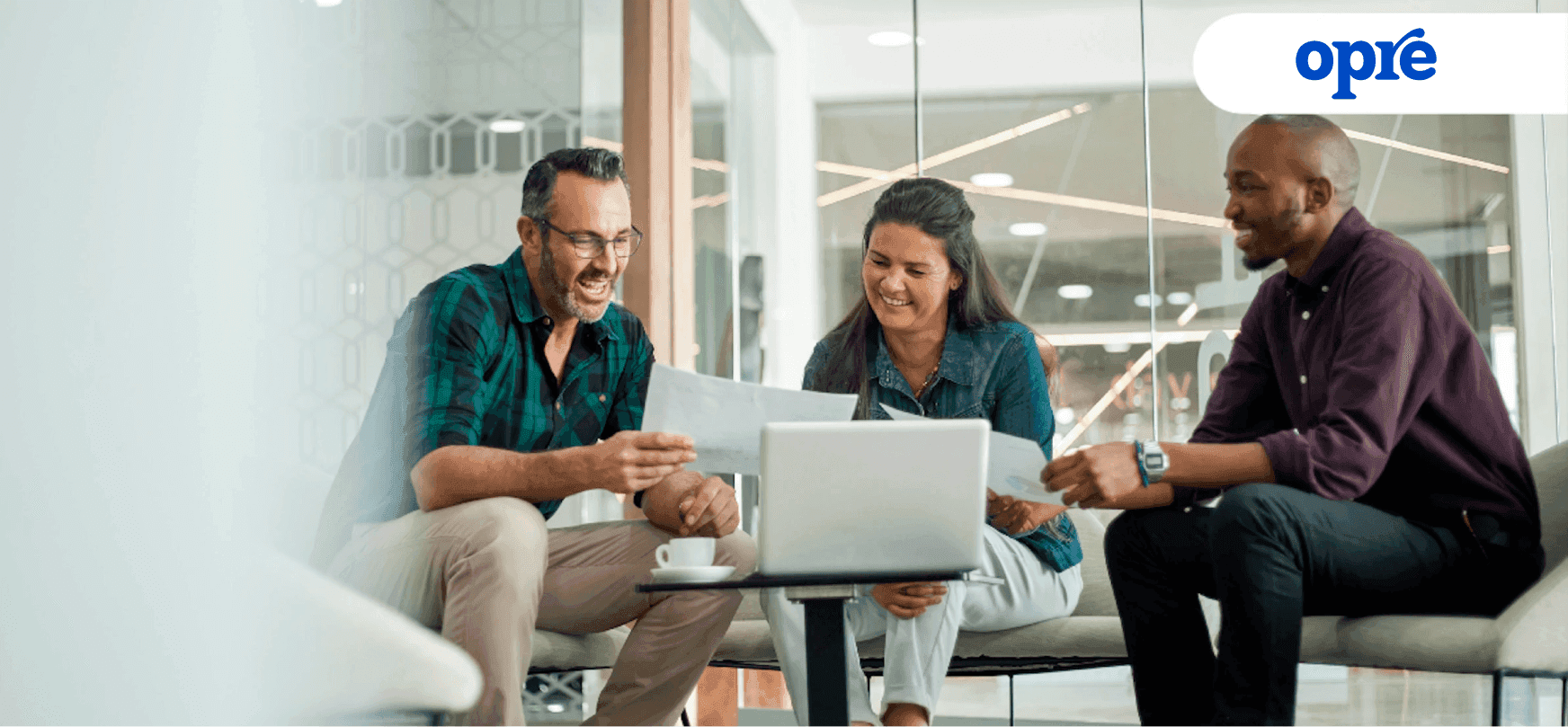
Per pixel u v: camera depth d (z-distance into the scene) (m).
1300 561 1.81
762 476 1.49
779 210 4.00
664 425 1.74
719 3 3.98
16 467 1.07
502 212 3.52
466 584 1.73
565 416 2.20
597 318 2.17
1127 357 3.94
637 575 2.05
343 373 3.27
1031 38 4.05
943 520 1.49
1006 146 4.03
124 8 1.15
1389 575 1.87
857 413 2.31
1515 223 3.99
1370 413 1.90
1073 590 2.29
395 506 1.99
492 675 1.70
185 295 1.16
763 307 3.94
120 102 1.14
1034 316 3.99
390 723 1.39
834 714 1.56
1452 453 1.99
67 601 1.07
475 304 2.08
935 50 4.08
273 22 1.29
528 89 3.61
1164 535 2.01
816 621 1.57
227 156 1.20
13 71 1.10
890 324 2.26
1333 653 1.94
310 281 3.18
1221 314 3.91
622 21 3.67
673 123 3.70
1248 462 1.89
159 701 1.08
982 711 3.66
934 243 2.25
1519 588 1.94
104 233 1.12
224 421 1.17
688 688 2.05
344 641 1.16
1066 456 1.89
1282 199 2.12
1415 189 4.03
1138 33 4.03
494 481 1.83
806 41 4.08
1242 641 1.79
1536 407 3.95
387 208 3.47
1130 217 3.98
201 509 1.14
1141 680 2.05
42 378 1.09
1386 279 2.00
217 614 1.11
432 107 3.58
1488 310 3.99
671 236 3.68
